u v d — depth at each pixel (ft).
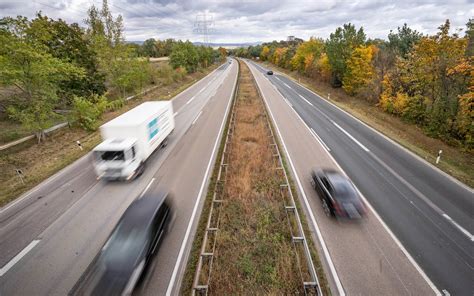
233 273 30.04
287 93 136.26
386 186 46.96
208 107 106.22
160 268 30.27
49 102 71.82
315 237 34.83
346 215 36.29
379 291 27.07
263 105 106.52
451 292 26.84
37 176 52.44
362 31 124.16
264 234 35.65
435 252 32.01
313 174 47.11
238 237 35.35
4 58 59.21
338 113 97.91
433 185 47.26
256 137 71.20
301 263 30.94
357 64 114.01
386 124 84.99
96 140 71.72
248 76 202.80
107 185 48.55
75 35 97.45
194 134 75.20
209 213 39.29
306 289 27.55
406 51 122.01
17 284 28.76
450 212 39.63
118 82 105.29
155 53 326.03
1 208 42.47
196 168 54.70
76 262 31.58
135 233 30.55
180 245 33.81
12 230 37.27
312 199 43.42
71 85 93.61
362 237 34.63
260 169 53.93
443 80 72.23
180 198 44.29
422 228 36.17
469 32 68.69
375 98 107.65
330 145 66.54
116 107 103.30
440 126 72.13
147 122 53.62
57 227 37.76
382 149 64.03
